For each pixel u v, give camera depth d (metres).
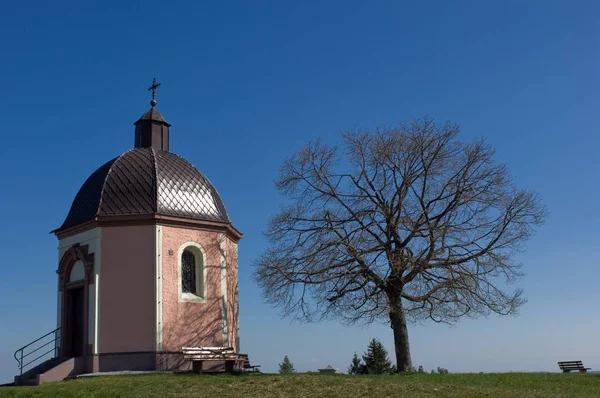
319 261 27.31
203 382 19.69
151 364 25.45
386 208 27.33
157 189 27.61
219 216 28.92
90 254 26.69
